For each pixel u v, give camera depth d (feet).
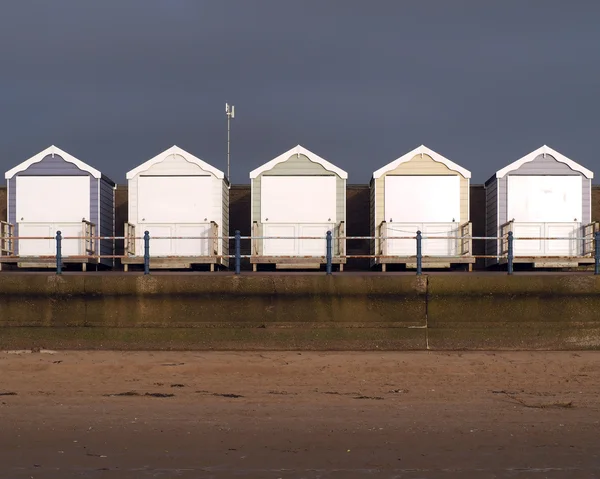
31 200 68.59
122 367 48.67
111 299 54.60
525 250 68.08
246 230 77.71
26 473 29.09
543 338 54.49
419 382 45.11
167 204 67.97
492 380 45.70
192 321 54.60
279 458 30.78
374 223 68.39
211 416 36.96
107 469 29.53
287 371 47.73
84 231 66.90
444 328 54.54
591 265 67.87
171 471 29.32
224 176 69.41
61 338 54.54
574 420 36.45
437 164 68.03
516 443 32.78
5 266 70.18
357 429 34.78
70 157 68.64
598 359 51.08
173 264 64.80
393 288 54.34
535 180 68.39
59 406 38.99
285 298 54.60
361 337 54.44
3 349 54.34
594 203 78.33
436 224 67.72
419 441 33.01
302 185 67.92
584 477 28.89
